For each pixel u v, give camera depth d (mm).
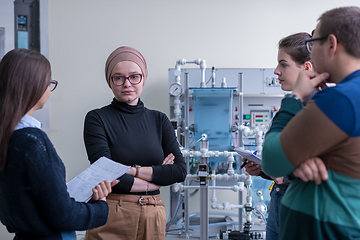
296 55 1368
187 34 3436
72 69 3383
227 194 3361
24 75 935
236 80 3072
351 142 720
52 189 895
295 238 826
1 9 3219
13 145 898
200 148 2523
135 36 3412
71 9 3383
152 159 1571
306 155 737
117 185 1435
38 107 1025
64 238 988
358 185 752
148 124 1642
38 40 3314
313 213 784
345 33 754
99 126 1548
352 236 751
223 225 3074
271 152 784
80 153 3375
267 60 3453
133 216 1441
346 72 777
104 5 3402
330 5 3449
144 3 3414
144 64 1669
